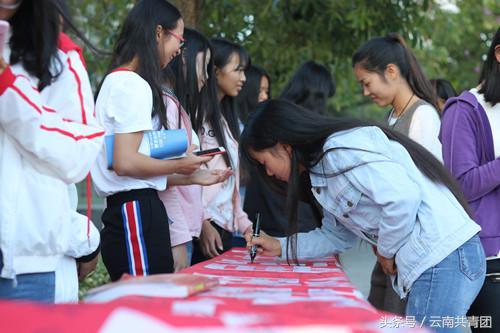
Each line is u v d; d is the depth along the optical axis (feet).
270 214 12.89
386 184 7.51
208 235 11.25
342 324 4.17
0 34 5.49
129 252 8.85
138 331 3.83
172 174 9.38
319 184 8.18
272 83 20.66
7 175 5.90
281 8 18.99
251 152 8.60
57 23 6.19
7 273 5.80
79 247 6.65
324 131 8.02
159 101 9.34
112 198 9.02
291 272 8.11
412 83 11.35
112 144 8.74
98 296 5.38
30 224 5.95
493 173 8.67
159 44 9.41
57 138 5.93
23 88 5.72
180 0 15.24
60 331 3.72
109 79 8.87
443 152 9.29
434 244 7.70
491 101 9.18
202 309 4.57
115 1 19.52
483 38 36.83
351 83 22.77
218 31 18.86
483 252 8.04
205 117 11.19
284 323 4.13
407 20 19.10
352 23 18.28
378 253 8.42
